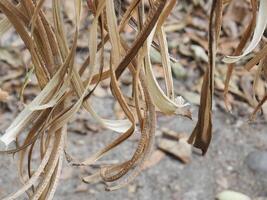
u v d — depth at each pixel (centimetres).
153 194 104
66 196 101
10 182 101
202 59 134
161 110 33
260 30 32
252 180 109
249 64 35
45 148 35
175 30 140
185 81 129
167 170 109
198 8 145
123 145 112
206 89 34
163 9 30
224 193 105
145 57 32
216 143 116
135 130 35
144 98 34
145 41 32
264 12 32
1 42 125
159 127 117
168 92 35
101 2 31
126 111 33
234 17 142
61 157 35
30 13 33
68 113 33
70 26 127
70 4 132
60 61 34
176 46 136
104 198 102
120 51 33
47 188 36
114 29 32
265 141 118
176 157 111
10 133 33
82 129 114
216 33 32
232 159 113
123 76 125
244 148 116
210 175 109
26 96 118
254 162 112
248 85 128
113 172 38
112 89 33
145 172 107
